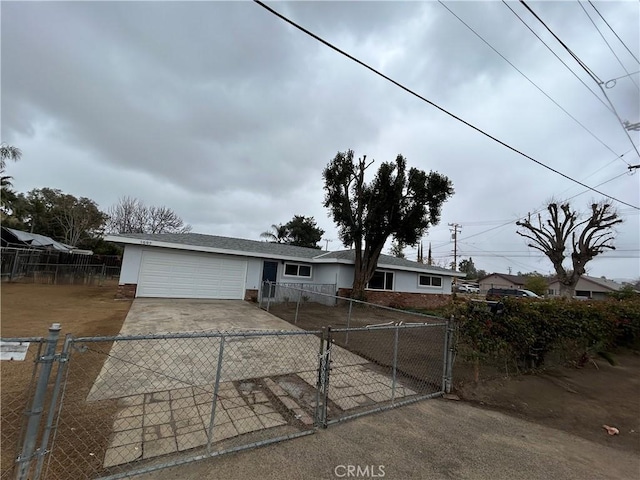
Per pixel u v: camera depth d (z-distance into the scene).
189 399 3.53
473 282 57.66
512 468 2.60
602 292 39.22
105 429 2.78
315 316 10.89
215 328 7.50
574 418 3.76
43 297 10.68
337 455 2.62
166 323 7.64
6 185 19.34
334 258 15.62
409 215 14.45
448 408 3.81
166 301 11.49
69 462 2.26
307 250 18.95
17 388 3.46
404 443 2.89
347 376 4.71
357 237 15.02
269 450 2.63
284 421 3.16
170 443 2.62
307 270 16.56
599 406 4.17
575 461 2.79
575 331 5.95
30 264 16.23
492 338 4.81
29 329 6.13
